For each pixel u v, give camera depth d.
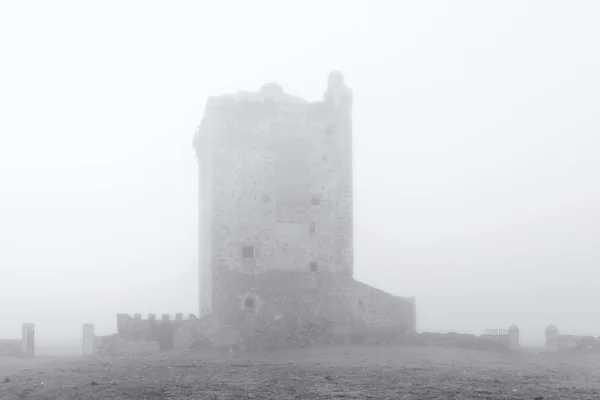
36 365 45.03
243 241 56.78
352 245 58.84
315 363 43.62
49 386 33.53
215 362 44.56
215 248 56.31
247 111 58.59
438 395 28.84
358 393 29.55
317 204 58.75
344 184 59.53
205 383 33.44
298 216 58.16
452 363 44.59
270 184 58.06
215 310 55.47
